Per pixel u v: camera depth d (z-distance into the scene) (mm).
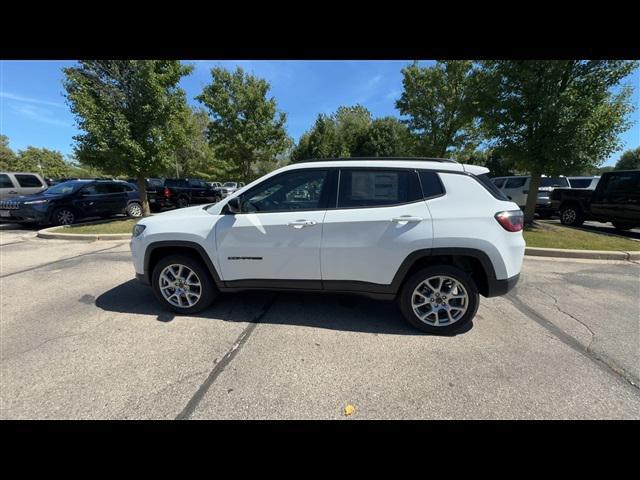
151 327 3164
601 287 4414
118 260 5688
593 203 9211
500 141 8625
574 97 7422
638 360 2648
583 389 2281
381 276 3021
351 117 35406
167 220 3385
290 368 2500
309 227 3041
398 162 3080
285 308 3604
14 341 2893
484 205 2895
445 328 3031
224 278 3309
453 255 2979
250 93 14586
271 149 16141
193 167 32344
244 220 3156
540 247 6328
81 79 7980
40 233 7824
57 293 4090
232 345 2830
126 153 8617
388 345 2850
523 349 2801
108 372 2436
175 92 9148
